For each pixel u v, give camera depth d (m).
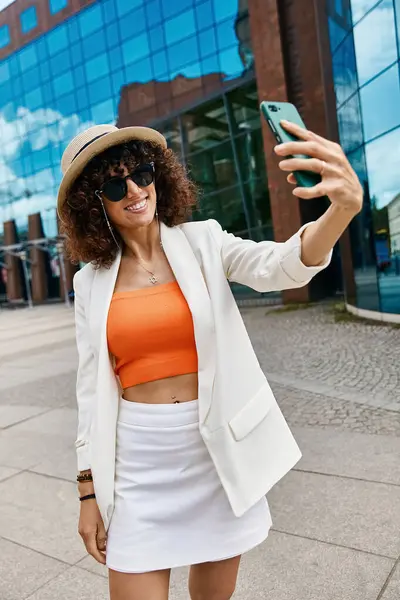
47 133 32.44
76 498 3.61
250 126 17.12
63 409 6.09
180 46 19.88
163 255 1.62
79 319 1.64
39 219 35.19
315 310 12.83
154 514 1.46
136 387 1.53
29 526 3.26
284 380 6.17
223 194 18.25
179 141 19.75
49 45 29.84
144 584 1.43
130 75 22.75
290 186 14.90
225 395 1.47
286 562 2.55
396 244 9.21
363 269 10.27
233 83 18.11
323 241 1.23
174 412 1.48
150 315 1.49
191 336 1.49
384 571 2.39
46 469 4.20
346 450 3.86
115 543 1.47
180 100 20.31
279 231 15.34
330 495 3.19
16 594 2.56
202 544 1.48
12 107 34.59
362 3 9.19
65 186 1.58
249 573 2.50
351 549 2.60
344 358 6.98
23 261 36.09
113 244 1.62
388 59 8.77
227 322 1.52
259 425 1.52
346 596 2.26
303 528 2.85
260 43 15.22
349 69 10.00
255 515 1.54
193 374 1.51
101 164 1.54
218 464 1.45
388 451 3.75
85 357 1.59
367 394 5.25
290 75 15.09
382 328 8.92
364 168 9.79
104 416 1.49
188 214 1.74
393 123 8.92
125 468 1.51
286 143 1.09
